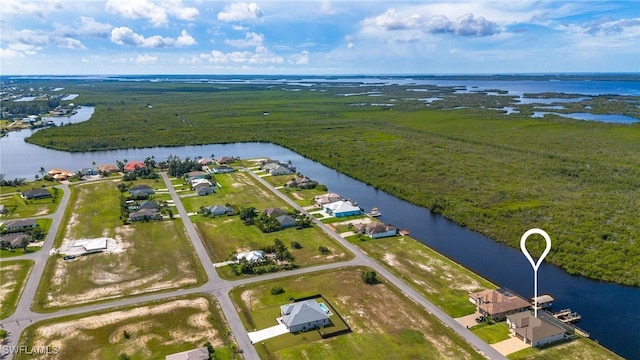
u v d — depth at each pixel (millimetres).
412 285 79938
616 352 61812
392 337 64750
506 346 62312
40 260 90875
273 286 79812
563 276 84500
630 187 132875
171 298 76062
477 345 62594
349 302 74375
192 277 83438
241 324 68312
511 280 83062
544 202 121000
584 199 122500
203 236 103250
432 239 103125
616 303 74500
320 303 74000
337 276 83438
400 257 91625
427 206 125438
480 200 125000
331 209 117188
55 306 73750
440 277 82938
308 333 65812
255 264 86875
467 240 102562
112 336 65750
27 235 102062
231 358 60156
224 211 117688
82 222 112688
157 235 104000
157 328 67562
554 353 60562
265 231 105062
